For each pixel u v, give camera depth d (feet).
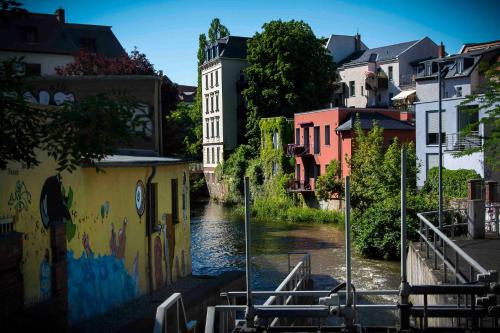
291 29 188.96
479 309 19.69
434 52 220.64
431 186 105.29
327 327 19.76
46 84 62.08
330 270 77.00
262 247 101.14
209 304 44.19
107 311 42.06
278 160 169.58
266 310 19.58
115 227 43.93
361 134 120.98
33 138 20.67
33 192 32.55
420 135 121.19
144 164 46.68
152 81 65.05
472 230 51.24
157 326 17.92
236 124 224.74
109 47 188.55
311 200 154.92
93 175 40.57
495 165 48.01
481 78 157.48
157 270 52.47
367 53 236.43
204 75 239.09
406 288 19.63
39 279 32.24
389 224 85.10
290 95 184.44
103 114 21.18
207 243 107.24
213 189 217.97
